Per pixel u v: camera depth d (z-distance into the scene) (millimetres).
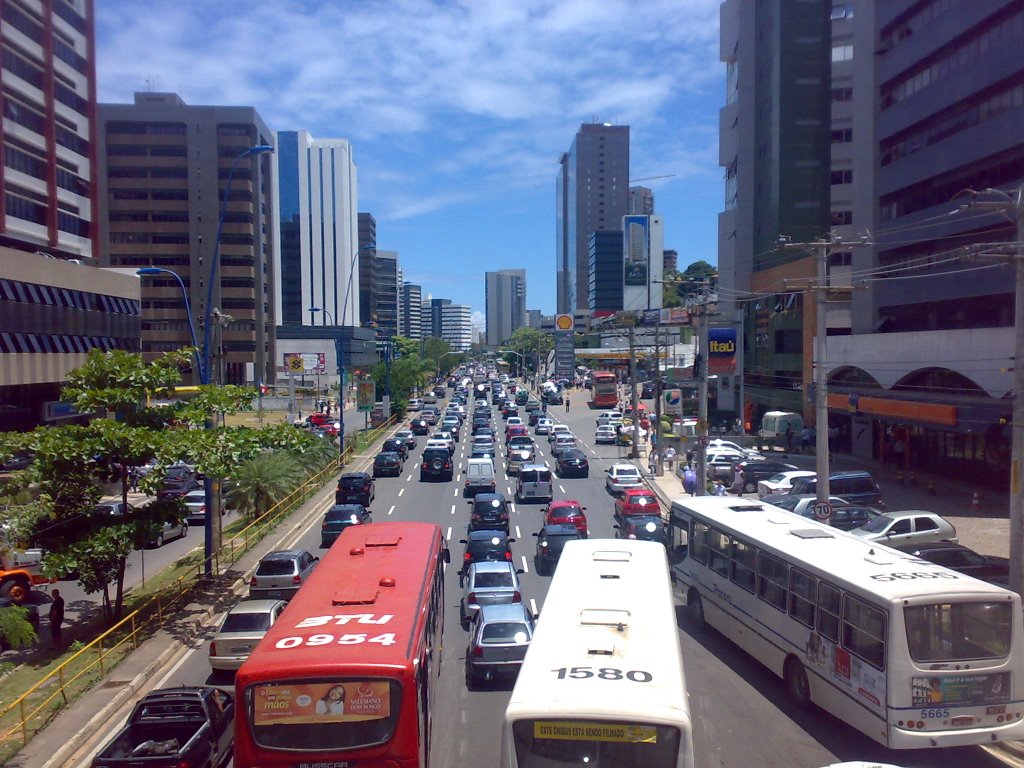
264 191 115250
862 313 54562
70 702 16609
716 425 73188
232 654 18016
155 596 23578
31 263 42250
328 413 82188
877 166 52938
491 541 26266
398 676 10391
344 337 119562
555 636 11516
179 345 103375
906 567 14164
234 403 25125
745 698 15805
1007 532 30812
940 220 45094
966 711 12359
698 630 20750
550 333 171000
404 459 56688
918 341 43938
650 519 29281
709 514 20266
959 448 43281
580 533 28469
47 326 43469
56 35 53500
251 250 104062
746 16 77938
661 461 49344
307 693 10328
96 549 20781
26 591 24734
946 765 12867
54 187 52094
